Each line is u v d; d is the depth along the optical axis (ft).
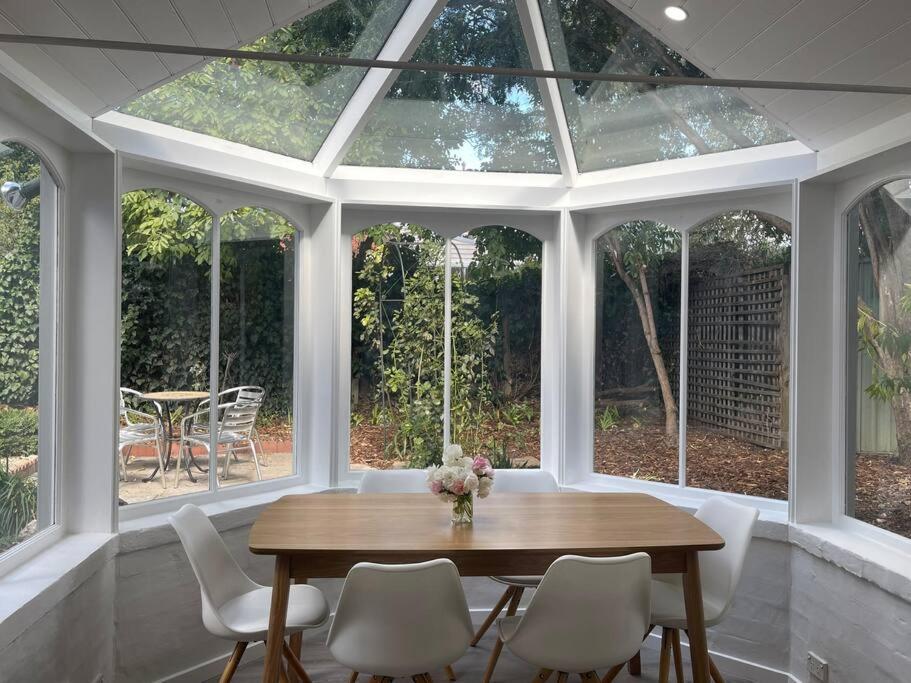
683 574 9.63
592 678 9.89
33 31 8.11
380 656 8.43
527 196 15.30
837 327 12.31
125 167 11.69
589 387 15.67
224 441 13.50
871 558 10.19
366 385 15.49
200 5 8.77
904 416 10.77
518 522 10.37
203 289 13.03
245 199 13.69
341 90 13.34
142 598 11.21
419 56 12.83
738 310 13.69
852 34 8.87
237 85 12.16
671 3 9.52
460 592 8.53
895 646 9.76
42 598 8.30
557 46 12.81
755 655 12.55
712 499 11.62
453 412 15.81
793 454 12.35
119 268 10.99
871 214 11.61
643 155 14.67
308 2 9.81
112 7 8.23
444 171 15.52
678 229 14.47
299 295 14.89
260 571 13.17
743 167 13.15
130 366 11.81
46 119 9.37
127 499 11.82
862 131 11.07
